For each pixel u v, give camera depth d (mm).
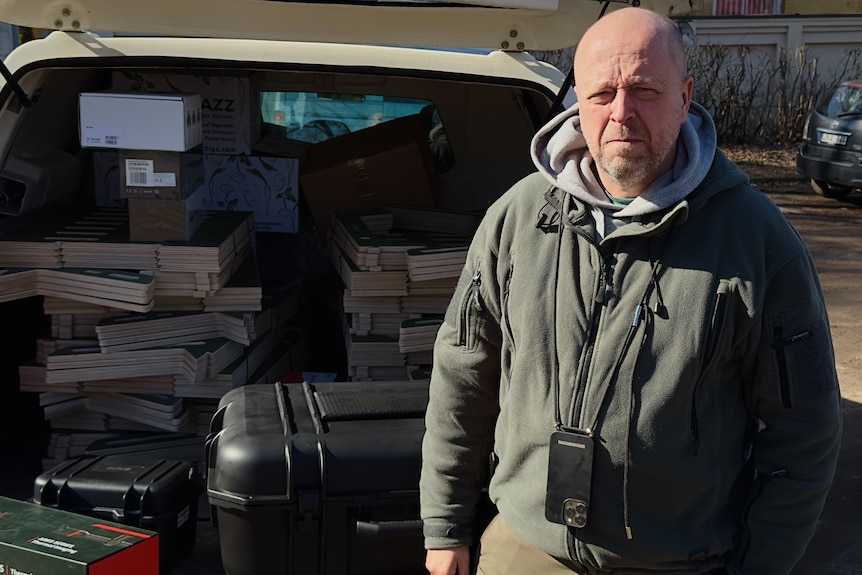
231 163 4414
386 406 2848
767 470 2014
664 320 1950
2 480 3629
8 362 3797
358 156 4426
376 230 4145
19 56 3283
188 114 3455
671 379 1938
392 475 2629
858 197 12953
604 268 2014
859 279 8875
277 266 4547
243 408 2826
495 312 2189
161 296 3551
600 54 1936
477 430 2303
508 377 2188
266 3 3078
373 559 2660
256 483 2555
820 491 1987
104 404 3623
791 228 1999
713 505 2018
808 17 16812
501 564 2195
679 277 1951
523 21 3232
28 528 2682
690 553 2004
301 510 2568
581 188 2031
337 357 4527
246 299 3619
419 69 3361
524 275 2092
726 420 2010
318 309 4578
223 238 3602
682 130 2020
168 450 3588
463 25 3221
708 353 1936
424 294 3691
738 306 1937
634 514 1994
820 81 17219
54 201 4184
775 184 13727
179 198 3490
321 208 4480
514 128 4742
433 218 4234
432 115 4824
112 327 3453
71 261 3488
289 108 4844
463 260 3609
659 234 1972
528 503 2102
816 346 1940
